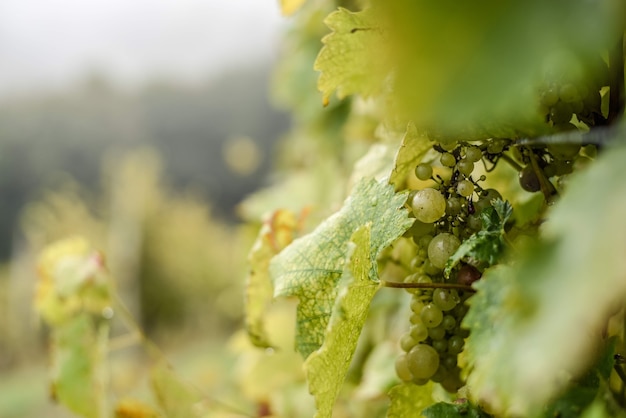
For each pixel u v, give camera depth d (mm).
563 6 282
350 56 474
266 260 566
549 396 339
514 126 385
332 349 399
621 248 266
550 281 285
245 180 15109
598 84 372
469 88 284
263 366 910
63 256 775
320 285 458
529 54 282
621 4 281
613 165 286
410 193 443
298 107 1200
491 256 375
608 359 347
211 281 7680
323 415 405
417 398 470
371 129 740
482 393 333
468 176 428
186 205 8461
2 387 5285
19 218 14703
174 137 16484
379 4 292
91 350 719
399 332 630
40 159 15641
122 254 7176
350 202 464
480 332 343
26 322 6586
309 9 1014
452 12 282
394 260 526
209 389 1468
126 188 7637
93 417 709
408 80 287
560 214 290
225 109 16625
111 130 16516
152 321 7430
